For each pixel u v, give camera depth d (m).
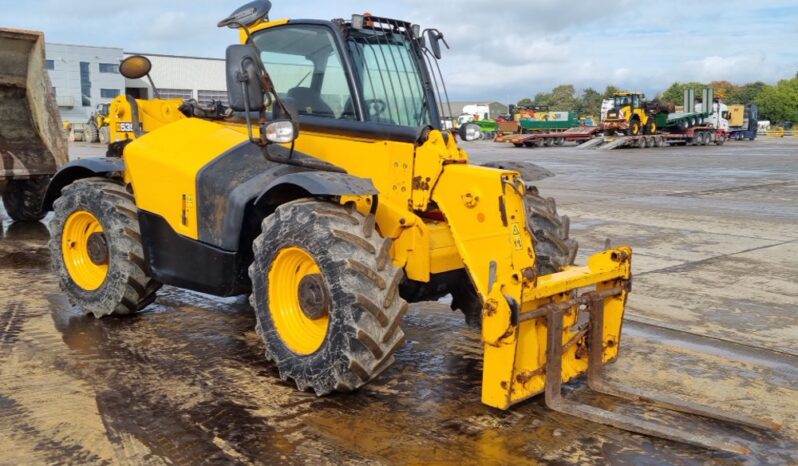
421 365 4.60
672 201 13.66
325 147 4.51
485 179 3.85
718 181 17.97
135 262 5.26
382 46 4.69
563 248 4.83
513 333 3.58
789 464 3.39
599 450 3.45
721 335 5.40
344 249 3.82
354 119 4.42
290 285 4.20
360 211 4.17
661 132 39.59
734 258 8.22
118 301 5.30
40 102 9.40
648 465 3.32
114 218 5.26
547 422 3.75
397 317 3.84
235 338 5.09
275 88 4.80
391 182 4.23
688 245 9.02
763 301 6.37
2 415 3.75
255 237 4.61
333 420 3.74
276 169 4.39
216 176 4.54
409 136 4.15
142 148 5.07
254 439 3.51
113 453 3.35
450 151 4.14
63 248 5.67
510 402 3.69
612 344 4.36
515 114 44.97
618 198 14.14
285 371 4.11
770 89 102.12
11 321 5.43
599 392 4.16
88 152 26.11
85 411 3.81
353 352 3.78
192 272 4.78
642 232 9.98
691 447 3.51
